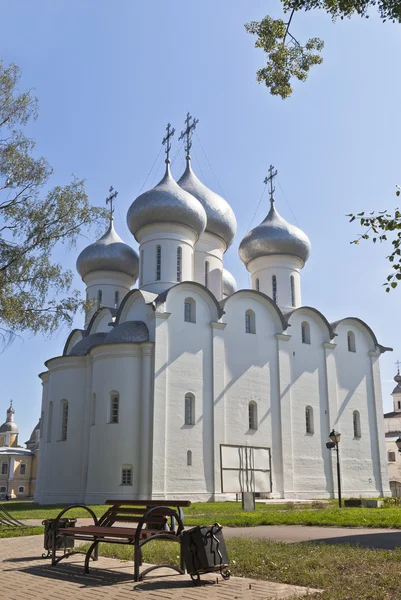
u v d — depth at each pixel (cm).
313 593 735
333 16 1235
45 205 2222
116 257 4156
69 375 3466
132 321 3347
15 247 2175
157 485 2989
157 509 933
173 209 3622
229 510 2339
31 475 7175
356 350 4119
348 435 3884
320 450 3716
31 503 3447
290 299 4159
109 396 3148
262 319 3700
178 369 3225
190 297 3391
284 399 3619
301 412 3697
